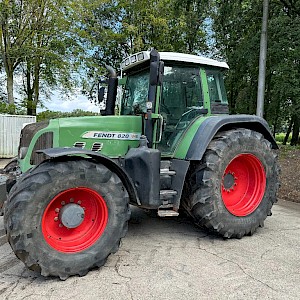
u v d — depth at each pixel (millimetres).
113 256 3303
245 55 11906
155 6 17766
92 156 3027
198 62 4086
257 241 3746
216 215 3660
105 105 4777
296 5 10617
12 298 2504
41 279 2818
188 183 3830
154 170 3336
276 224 4406
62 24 14375
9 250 3469
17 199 2656
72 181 2838
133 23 18234
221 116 3984
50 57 14398
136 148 3510
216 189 3676
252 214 3914
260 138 4078
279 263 3135
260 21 11617
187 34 18141
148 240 3775
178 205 3637
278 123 15617
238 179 4145
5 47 13641
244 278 2832
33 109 16406
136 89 4262
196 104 4152
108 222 3016
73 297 2523
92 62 15867
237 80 14297
